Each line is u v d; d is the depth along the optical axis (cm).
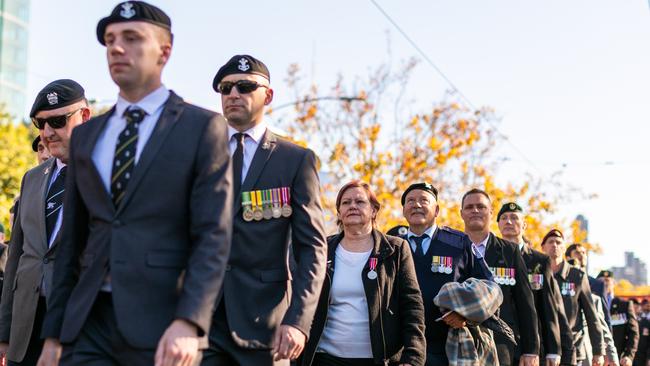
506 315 850
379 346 667
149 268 406
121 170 414
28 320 602
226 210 412
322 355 677
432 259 766
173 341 383
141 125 420
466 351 727
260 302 520
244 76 552
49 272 597
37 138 767
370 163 2123
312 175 551
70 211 434
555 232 1116
